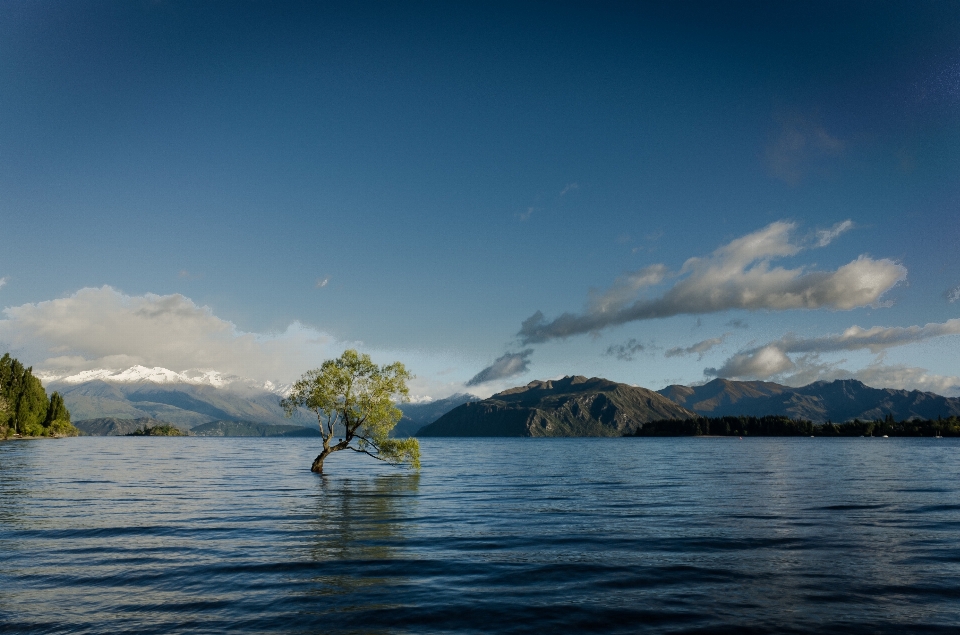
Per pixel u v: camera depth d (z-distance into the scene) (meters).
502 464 117.19
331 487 60.72
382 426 65.50
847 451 178.50
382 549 28.56
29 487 57.44
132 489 56.88
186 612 19.03
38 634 17.12
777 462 117.38
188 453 168.75
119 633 17.17
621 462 124.81
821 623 18.05
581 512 42.22
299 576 23.41
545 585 22.25
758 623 18.05
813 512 41.84
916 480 69.94
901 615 18.77
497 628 17.61
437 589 21.64
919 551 28.17
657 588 21.89
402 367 65.56
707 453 176.88
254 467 97.00
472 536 32.16
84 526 34.66
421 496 52.56
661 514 41.19
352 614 18.86
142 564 25.30
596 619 18.44
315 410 67.94
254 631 17.30
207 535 31.94
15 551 27.91
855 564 25.58
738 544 30.03
